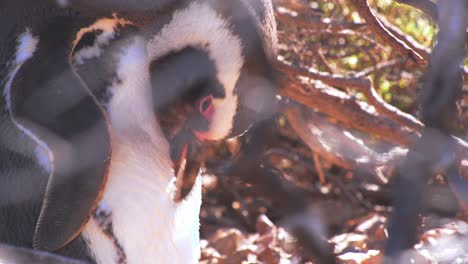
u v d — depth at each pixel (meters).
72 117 6.05
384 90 11.73
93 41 6.55
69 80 6.16
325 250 6.48
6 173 6.60
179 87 6.61
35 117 6.06
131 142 6.72
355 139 9.55
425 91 4.59
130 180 6.70
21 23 6.40
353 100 9.51
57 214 6.04
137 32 6.61
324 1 10.31
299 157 12.11
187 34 6.48
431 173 4.54
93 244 6.65
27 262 6.69
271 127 7.41
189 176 6.94
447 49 4.50
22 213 6.69
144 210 6.73
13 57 6.38
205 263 9.77
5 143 6.51
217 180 11.86
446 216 8.87
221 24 6.39
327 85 10.06
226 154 11.17
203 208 11.88
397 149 9.73
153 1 6.40
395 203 4.48
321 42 11.12
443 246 8.48
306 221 6.51
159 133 6.81
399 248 4.40
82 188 6.01
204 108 6.62
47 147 5.98
